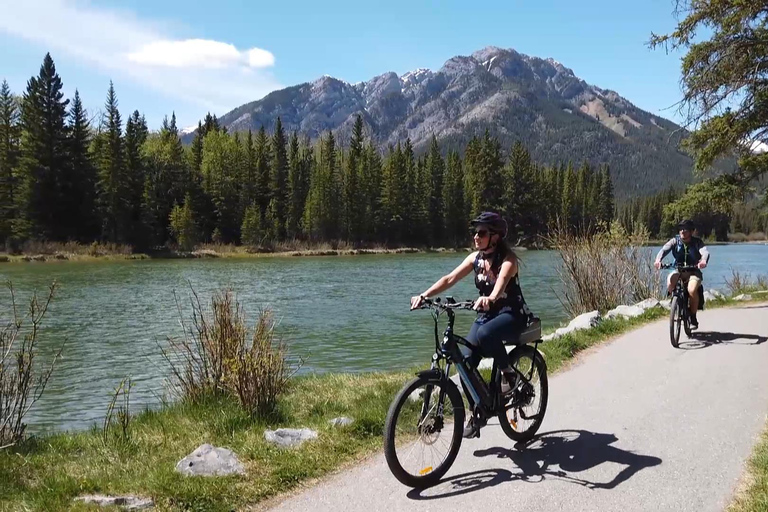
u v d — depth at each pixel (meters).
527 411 5.66
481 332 5.00
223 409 6.75
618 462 5.03
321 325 19.33
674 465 4.92
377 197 93.69
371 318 20.84
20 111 70.25
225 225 85.19
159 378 12.62
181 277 39.44
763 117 16.42
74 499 4.30
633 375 8.09
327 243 87.31
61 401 10.90
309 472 4.89
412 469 4.87
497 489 4.54
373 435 5.73
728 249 91.25
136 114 101.06
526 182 98.69
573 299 15.61
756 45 15.64
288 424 6.41
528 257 60.34
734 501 4.22
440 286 5.18
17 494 4.41
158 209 77.75
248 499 4.39
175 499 4.30
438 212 96.75
